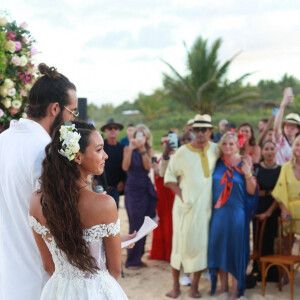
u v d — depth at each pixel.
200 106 29.45
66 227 1.89
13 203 2.17
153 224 2.45
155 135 31.27
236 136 4.65
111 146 5.93
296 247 6.34
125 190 5.79
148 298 4.75
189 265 4.57
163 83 30.05
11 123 2.22
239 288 4.59
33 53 3.52
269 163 5.25
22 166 2.12
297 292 4.82
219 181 4.57
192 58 29.22
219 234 4.53
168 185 4.74
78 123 2.08
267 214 5.01
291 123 6.61
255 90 30.44
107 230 1.97
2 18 3.45
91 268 1.97
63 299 2.00
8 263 2.21
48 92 2.19
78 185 1.97
